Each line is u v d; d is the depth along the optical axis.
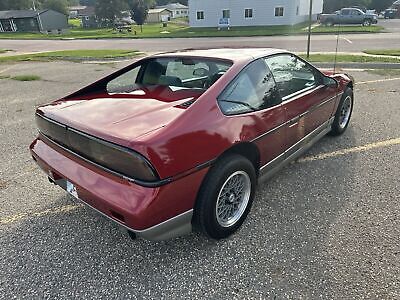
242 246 2.58
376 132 4.75
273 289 2.17
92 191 2.21
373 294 2.09
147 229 2.08
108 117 2.38
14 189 3.56
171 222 2.21
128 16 63.12
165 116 2.29
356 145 4.34
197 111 2.30
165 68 3.17
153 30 42.56
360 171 3.66
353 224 2.77
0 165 4.17
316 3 42.47
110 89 3.16
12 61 15.33
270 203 3.13
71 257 2.53
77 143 2.36
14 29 55.72
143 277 2.31
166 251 2.55
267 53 3.09
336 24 30.84
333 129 4.50
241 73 2.70
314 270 2.31
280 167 3.25
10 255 2.56
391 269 2.28
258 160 2.85
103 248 2.62
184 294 2.16
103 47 22.34
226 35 27.12
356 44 16.78
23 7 75.69
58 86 9.18
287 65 3.26
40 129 2.84
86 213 3.09
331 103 4.03
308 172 3.69
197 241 2.65
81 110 2.57
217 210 2.50
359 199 3.14
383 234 2.63
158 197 2.04
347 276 2.24
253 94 2.75
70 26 65.06
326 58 11.60
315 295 2.11
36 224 2.94
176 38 28.12
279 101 2.99
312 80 3.67
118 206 2.06
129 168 2.05
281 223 2.83
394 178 3.48
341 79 4.34
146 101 2.67
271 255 2.47
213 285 2.22
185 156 2.15
